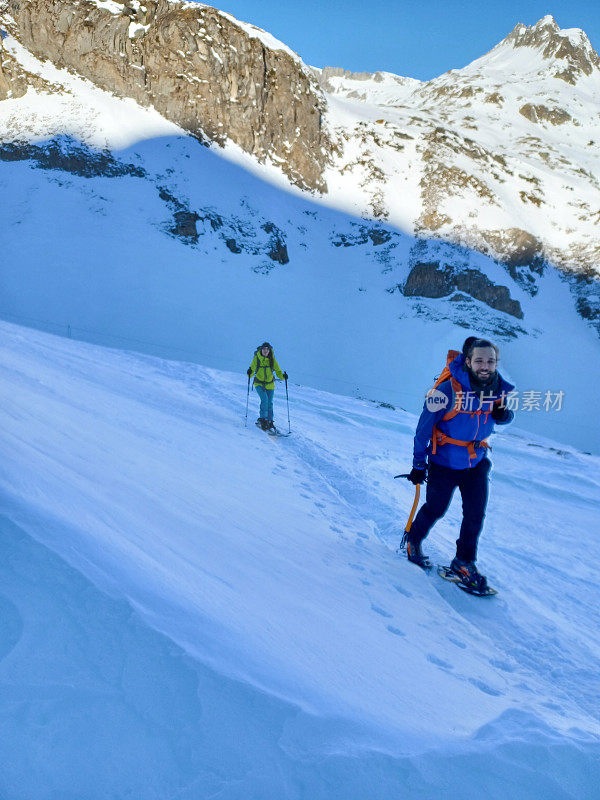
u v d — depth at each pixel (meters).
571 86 137.75
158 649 1.21
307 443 8.46
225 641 1.52
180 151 67.19
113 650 1.16
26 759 0.86
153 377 13.01
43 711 0.95
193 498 3.81
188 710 1.08
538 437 21.14
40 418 4.31
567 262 69.94
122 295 47.47
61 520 1.82
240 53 73.56
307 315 53.84
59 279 47.03
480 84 129.50
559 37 154.50
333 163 78.50
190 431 7.29
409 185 77.06
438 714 1.79
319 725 1.21
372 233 69.69
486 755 1.29
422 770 1.17
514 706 2.21
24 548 1.39
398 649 2.43
